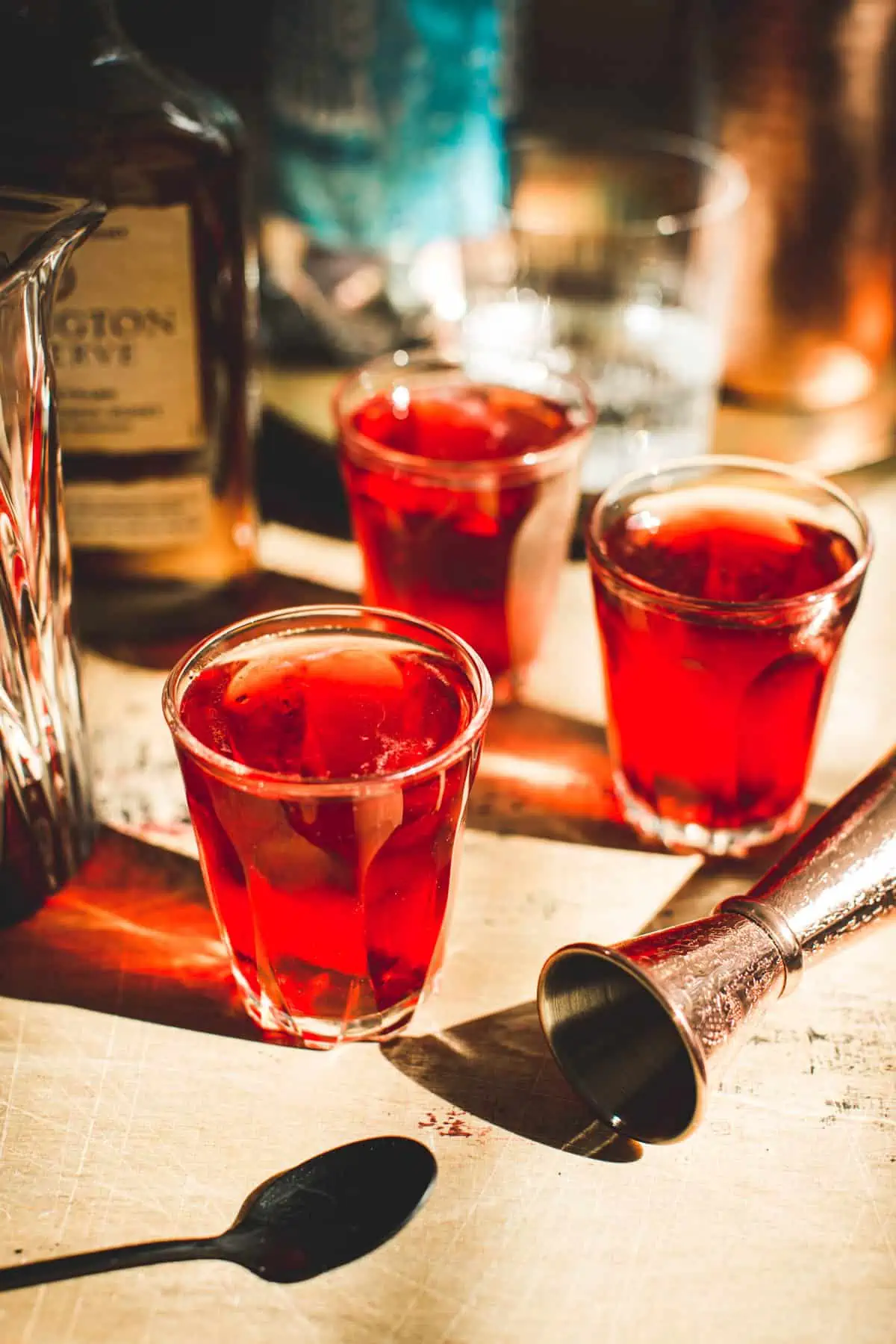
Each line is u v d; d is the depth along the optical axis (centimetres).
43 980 45
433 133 63
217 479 54
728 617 44
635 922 46
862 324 60
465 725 42
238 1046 43
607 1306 38
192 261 50
